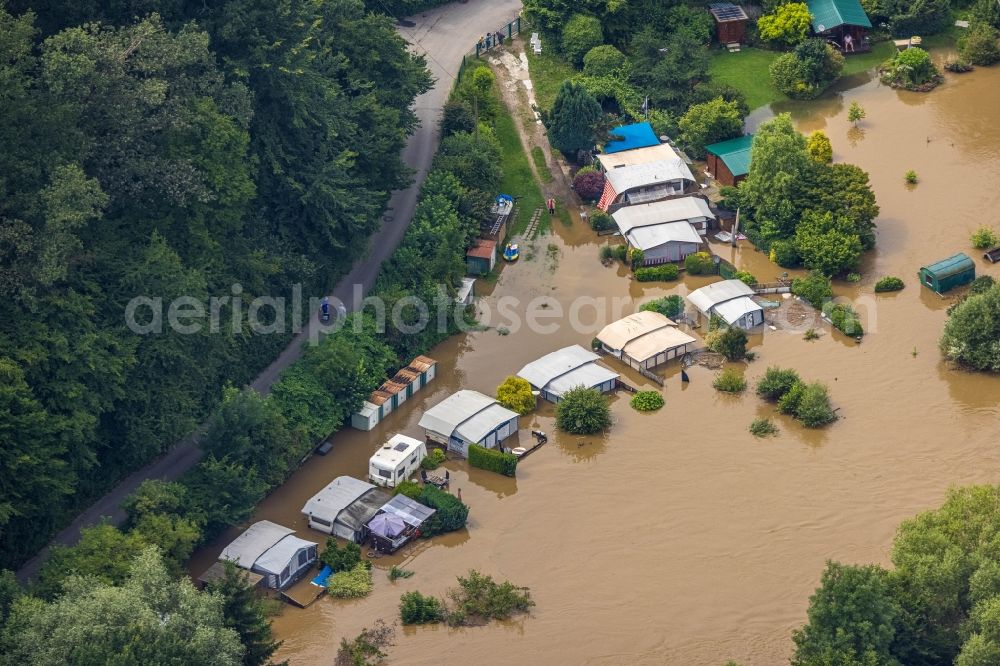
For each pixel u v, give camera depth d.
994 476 124.88
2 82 112.06
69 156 115.50
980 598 99.31
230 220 130.88
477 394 135.50
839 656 97.75
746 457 129.38
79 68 115.69
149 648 90.88
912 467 126.81
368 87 155.75
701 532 120.38
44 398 110.31
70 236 110.81
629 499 124.75
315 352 133.88
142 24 123.62
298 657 107.94
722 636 109.31
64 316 112.19
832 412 134.25
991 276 153.38
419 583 115.69
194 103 127.31
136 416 117.88
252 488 119.31
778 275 156.25
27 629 92.12
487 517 123.31
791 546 118.25
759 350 144.75
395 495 122.75
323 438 131.62
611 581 115.38
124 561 104.06
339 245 142.50
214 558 116.38
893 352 143.25
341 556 116.12
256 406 121.94
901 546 106.06
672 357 143.50
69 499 117.19
